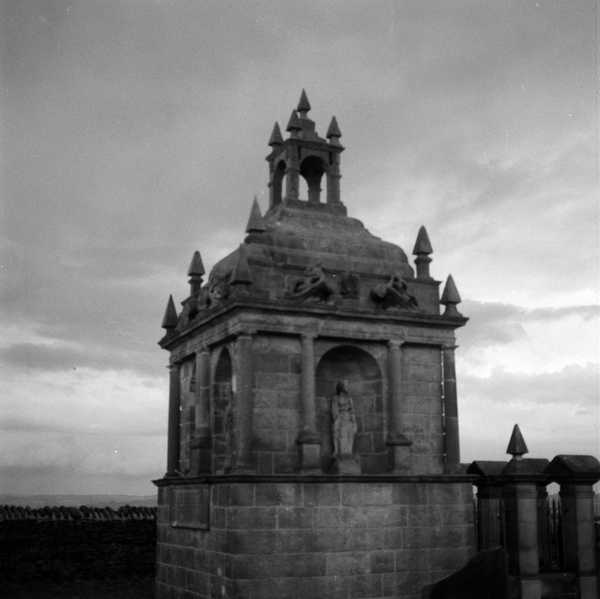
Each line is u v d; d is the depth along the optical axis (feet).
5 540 115.55
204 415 93.30
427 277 98.84
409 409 92.84
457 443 93.50
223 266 95.35
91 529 121.08
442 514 89.86
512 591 88.63
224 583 81.66
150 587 115.75
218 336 90.79
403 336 92.84
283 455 85.71
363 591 84.33
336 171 104.12
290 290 90.12
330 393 93.35
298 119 104.17
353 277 93.40
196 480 89.45
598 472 93.40
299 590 81.66
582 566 91.56
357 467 88.17
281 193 106.93
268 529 81.46
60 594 109.91
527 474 91.04
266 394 86.12
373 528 86.07
